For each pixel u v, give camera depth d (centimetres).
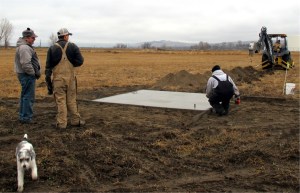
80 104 733
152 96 836
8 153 430
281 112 681
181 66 2114
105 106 716
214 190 341
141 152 441
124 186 347
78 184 350
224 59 3203
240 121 607
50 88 537
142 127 555
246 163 410
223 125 579
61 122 532
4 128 532
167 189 342
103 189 340
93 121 584
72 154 425
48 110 670
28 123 561
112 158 414
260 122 601
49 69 524
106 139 487
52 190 335
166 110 680
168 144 473
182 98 809
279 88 1008
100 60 2841
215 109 650
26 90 554
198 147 463
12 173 366
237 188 346
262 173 381
